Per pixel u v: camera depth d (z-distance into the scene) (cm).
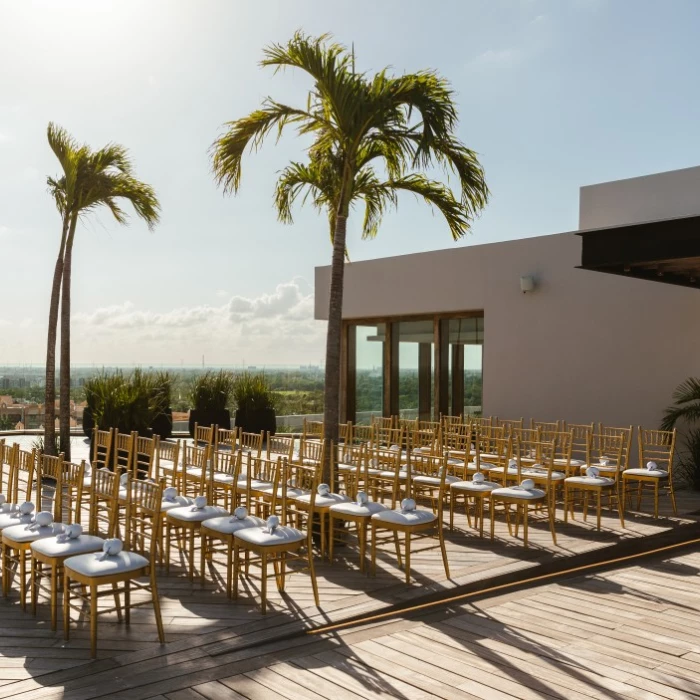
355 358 1429
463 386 1248
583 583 521
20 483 909
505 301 1159
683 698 328
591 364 1057
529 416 1129
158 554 546
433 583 487
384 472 707
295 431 1481
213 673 343
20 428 1623
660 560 596
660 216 975
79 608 425
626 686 340
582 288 1067
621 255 702
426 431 859
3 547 451
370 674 348
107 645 371
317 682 337
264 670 349
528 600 477
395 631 411
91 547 400
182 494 675
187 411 1480
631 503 801
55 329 1020
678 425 964
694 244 651
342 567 528
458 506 766
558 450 893
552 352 1101
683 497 846
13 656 355
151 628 396
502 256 1163
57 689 319
